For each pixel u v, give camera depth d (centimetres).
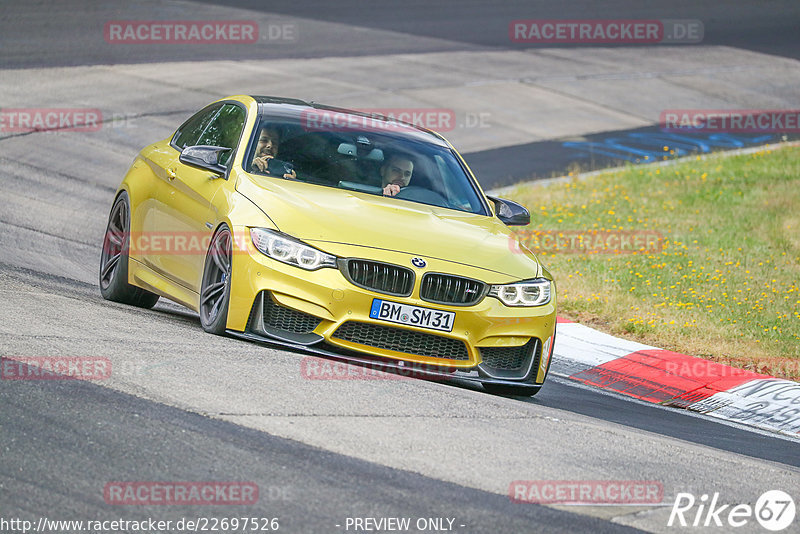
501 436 1994
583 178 7069
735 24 14050
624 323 3881
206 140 3022
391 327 2377
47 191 5081
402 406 2089
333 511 1500
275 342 2364
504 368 2506
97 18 10112
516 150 7794
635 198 6538
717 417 2984
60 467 1548
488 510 1584
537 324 2525
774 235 5659
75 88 7519
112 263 3145
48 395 1845
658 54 11988
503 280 2489
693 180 7075
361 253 2380
